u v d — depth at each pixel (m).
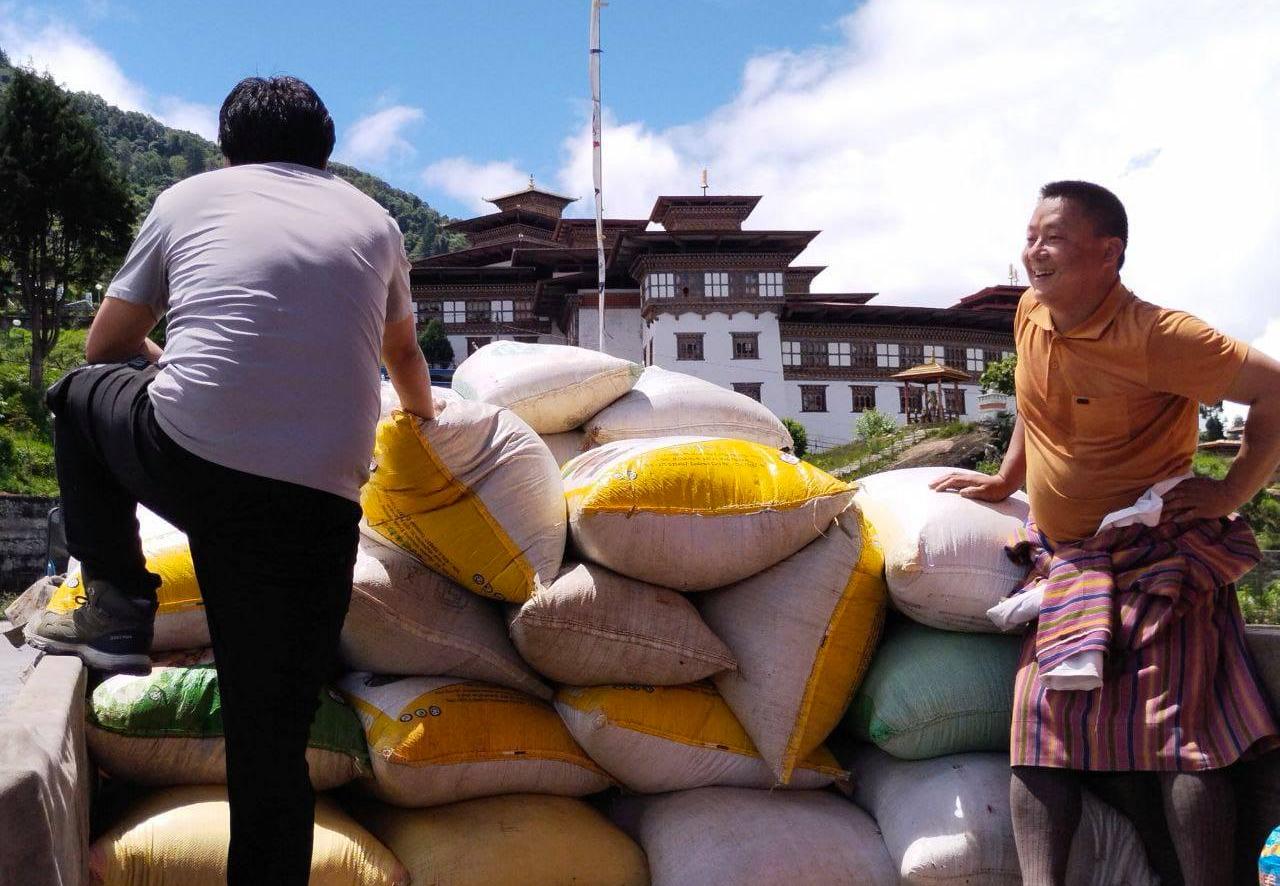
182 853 2.45
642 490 2.94
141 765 2.63
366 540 3.09
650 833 2.97
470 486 2.90
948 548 2.93
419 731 2.77
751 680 3.02
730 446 3.16
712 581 3.06
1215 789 2.38
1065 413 2.73
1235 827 2.44
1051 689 2.57
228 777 1.96
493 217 65.25
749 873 2.71
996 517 3.09
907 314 52.91
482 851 2.72
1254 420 2.53
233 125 2.24
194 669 2.73
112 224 33.31
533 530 2.95
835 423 52.28
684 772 3.01
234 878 1.93
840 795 3.21
